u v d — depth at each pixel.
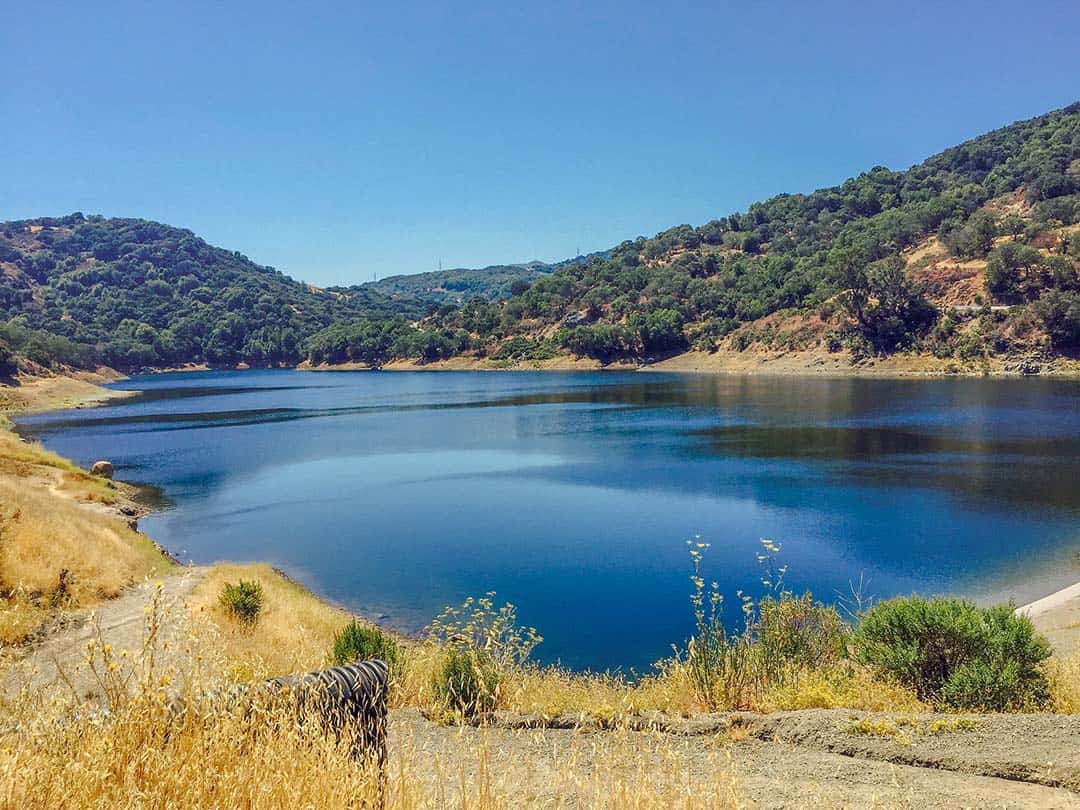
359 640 11.22
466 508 36.16
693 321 173.38
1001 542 27.00
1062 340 110.19
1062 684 9.14
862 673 9.55
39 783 2.72
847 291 138.75
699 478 41.41
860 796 5.47
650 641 18.56
